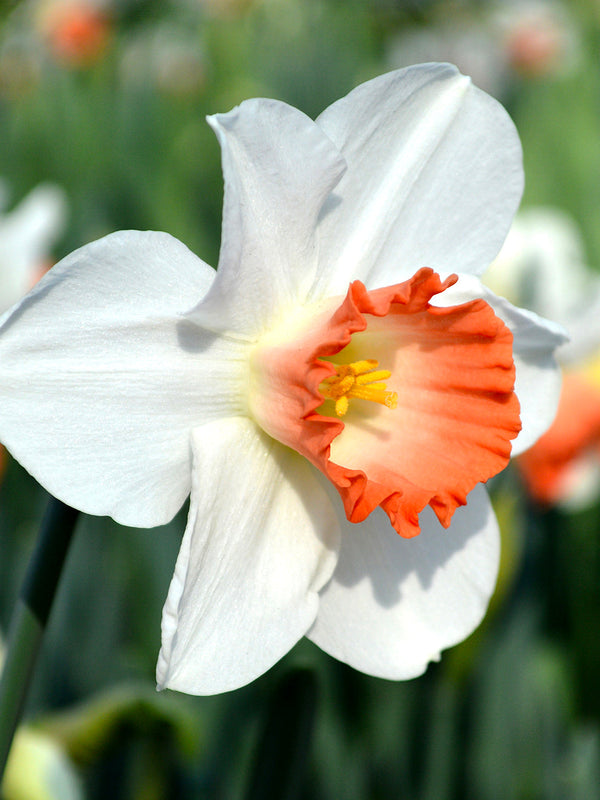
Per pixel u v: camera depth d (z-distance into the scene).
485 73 2.00
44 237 0.58
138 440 0.39
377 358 0.42
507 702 0.54
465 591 0.42
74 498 0.38
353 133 0.40
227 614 0.40
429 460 0.41
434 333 0.41
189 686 0.39
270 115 0.38
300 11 1.61
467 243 0.42
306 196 0.40
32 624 0.39
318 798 0.53
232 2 1.79
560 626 0.69
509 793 0.53
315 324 0.40
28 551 0.56
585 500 0.68
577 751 0.56
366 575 0.42
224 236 0.38
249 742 0.51
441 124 0.41
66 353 0.38
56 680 0.52
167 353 0.39
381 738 0.55
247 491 0.40
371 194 0.41
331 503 0.41
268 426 0.40
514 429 0.40
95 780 0.50
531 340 0.42
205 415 0.40
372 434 0.41
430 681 0.56
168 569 0.56
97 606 0.53
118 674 0.54
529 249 0.70
